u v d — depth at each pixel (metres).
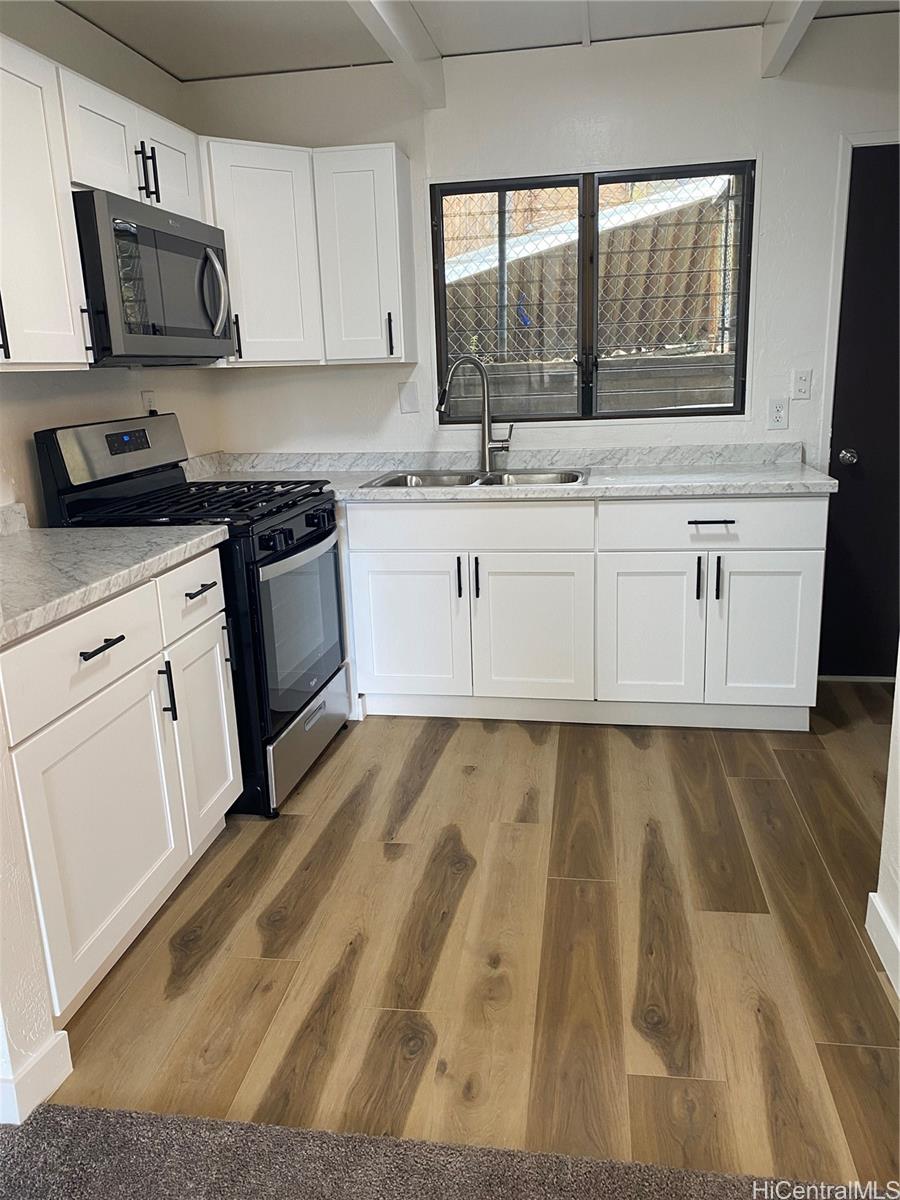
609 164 3.37
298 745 2.86
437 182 3.47
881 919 1.97
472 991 1.92
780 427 3.49
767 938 2.05
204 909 2.25
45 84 2.19
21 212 2.11
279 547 2.70
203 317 2.90
